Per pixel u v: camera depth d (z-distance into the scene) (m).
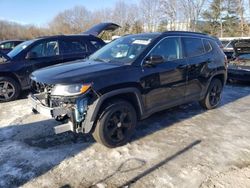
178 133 4.50
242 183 3.12
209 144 4.09
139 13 41.06
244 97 6.88
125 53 4.42
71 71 3.85
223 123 4.96
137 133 4.50
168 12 36.91
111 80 3.74
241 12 32.69
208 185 3.09
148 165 3.52
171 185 3.10
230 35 35.62
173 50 4.71
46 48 6.95
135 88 4.00
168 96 4.59
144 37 4.65
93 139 4.28
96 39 7.74
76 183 3.17
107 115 3.77
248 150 3.90
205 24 36.62
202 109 5.77
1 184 3.16
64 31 50.97
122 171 3.39
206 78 5.32
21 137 4.41
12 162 3.62
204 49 5.37
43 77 3.78
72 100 3.53
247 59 8.30
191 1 34.31
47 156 3.77
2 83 6.46
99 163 3.58
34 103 3.99
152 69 4.23
